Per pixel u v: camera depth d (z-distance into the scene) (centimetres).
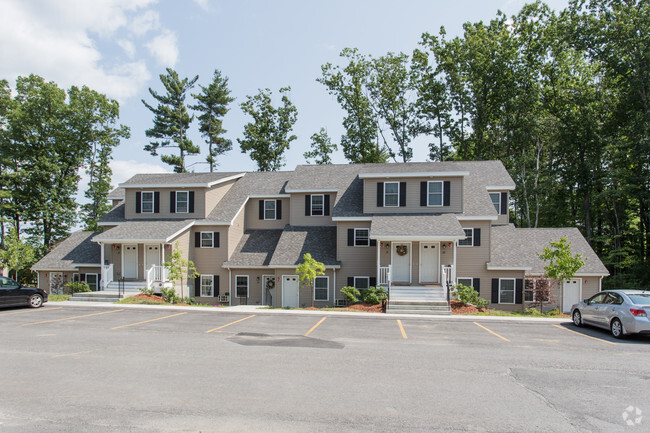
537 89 3644
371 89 4522
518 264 2434
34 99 4141
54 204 4262
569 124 3759
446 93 4325
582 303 1636
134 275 2708
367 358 1061
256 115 4838
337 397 763
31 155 4228
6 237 3606
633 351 1185
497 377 905
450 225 2322
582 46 3525
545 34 3741
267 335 1361
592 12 3494
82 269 2898
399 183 2586
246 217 3102
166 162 5119
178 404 720
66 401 734
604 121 3738
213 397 756
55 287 2941
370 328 1533
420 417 672
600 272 2433
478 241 2475
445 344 1252
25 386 817
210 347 1172
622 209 3781
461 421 657
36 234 4316
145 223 2773
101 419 653
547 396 784
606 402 755
